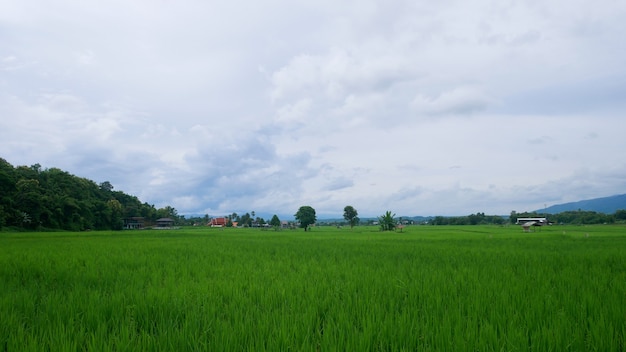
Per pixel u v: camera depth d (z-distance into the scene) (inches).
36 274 408.8
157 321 211.6
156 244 984.9
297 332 180.7
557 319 197.2
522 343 165.2
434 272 396.2
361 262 522.6
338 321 202.8
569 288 295.3
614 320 197.8
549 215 5457.7
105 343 161.3
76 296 262.4
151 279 364.2
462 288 297.9
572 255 614.2
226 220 6476.4
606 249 765.9
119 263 515.8
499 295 262.4
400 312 234.5
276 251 745.6
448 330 178.4
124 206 5029.5
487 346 161.6
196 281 354.6
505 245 931.3
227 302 263.4
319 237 1568.7
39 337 174.9
